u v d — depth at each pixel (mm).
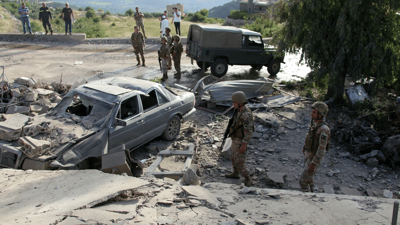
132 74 12680
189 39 13305
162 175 4910
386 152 6238
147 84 6574
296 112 9352
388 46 8953
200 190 3729
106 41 19453
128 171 4723
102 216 2713
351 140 6785
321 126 4043
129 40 19750
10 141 4797
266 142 7203
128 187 3320
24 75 11703
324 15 9266
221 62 12492
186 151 5715
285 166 6062
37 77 11555
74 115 5539
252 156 6461
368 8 8672
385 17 8828
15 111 6789
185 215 2949
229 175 5453
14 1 83562
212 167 5875
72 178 3768
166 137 6805
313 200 3535
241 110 4742
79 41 19094
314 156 4121
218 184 4207
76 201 2961
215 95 9070
